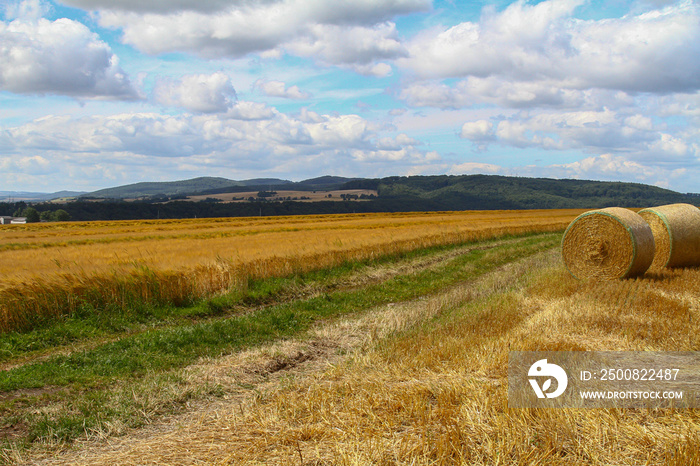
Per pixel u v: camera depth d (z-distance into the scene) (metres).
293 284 14.30
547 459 3.67
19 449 4.41
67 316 9.88
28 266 13.34
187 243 23.84
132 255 16.44
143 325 10.27
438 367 5.95
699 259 14.79
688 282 11.91
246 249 18.44
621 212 13.65
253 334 9.09
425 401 4.92
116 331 9.84
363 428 4.35
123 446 4.47
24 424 5.10
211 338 8.64
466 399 4.77
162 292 11.57
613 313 8.64
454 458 3.72
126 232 40.22
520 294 10.95
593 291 10.95
